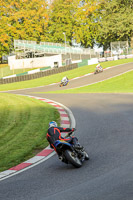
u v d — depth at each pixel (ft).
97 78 370.73
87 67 476.95
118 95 192.24
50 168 69.77
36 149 89.86
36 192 54.08
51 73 460.55
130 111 129.08
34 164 75.20
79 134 100.27
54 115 137.49
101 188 50.67
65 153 65.31
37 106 166.09
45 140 98.22
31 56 650.84
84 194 49.11
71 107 159.63
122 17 587.68
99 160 69.46
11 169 73.20
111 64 472.03
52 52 577.84
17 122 127.24
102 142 86.43
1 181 64.75
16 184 60.90
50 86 365.81
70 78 406.82
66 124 118.32
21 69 593.42
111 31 620.90
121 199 44.86
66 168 67.67
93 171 61.62
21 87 387.34
